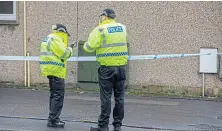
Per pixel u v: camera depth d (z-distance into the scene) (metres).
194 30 12.84
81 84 13.53
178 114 10.69
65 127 9.26
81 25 13.54
